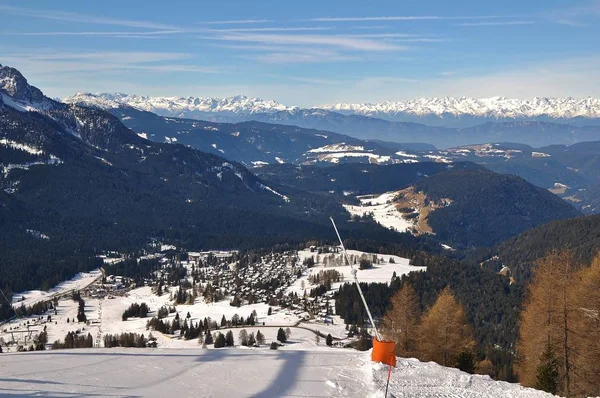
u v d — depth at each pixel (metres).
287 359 23.72
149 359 23.30
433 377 22.11
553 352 33.62
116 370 21.11
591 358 35.97
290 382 20.14
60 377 19.84
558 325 38.00
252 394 18.58
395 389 20.17
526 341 41.53
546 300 38.91
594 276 38.38
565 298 37.59
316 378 20.75
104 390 18.39
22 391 17.97
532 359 39.91
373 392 19.50
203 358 23.69
